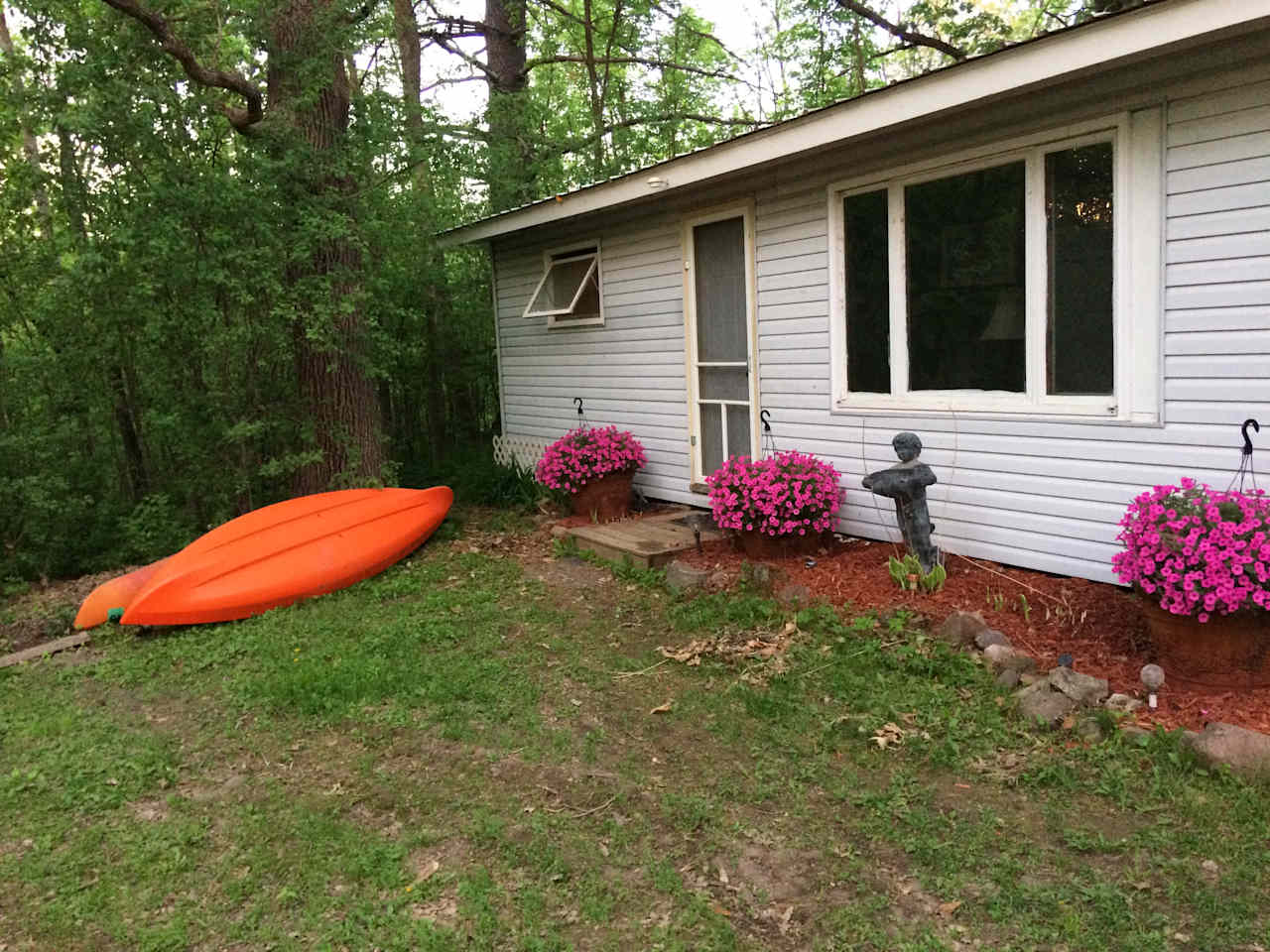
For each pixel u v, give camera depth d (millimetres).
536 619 5676
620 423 8789
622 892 2889
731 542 6570
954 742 3668
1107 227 4773
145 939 2791
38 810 3621
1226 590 3514
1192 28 3881
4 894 3068
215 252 7082
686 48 17656
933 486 5812
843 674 4363
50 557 7688
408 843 3230
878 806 3268
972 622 4508
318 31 7598
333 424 8250
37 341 7898
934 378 5777
